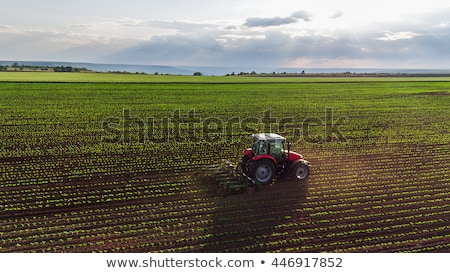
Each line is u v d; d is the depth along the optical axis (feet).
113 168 63.26
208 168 62.85
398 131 96.48
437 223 46.32
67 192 53.16
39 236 41.91
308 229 44.42
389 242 42.09
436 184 58.59
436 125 104.47
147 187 55.16
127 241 41.37
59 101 135.03
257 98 157.48
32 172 60.64
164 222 45.29
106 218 46.11
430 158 72.23
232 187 52.75
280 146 57.16
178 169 63.36
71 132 89.04
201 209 48.60
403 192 55.21
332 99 157.48
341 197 53.11
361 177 61.11
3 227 43.50
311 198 52.37
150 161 67.41
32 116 106.52
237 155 73.00
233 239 42.09
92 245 40.50
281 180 58.34
